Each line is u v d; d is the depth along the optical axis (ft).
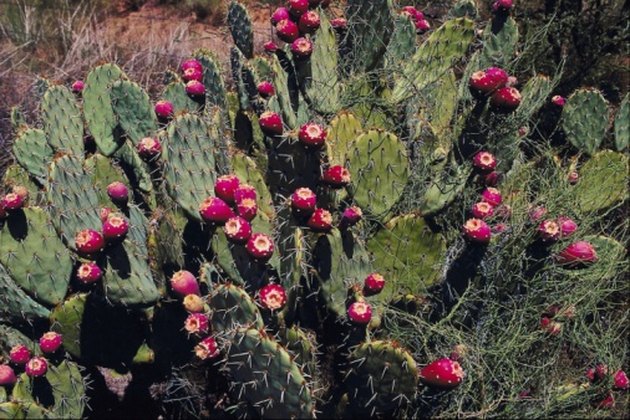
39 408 5.50
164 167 6.02
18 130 8.36
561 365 6.49
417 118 7.11
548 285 6.09
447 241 6.44
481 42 8.06
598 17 10.28
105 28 15.28
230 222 5.19
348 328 5.50
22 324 6.31
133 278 5.74
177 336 6.02
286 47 7.13
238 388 5.30
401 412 5.54
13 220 5.88
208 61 8.13
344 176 5.59
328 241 5.43
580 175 7.69
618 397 6.41
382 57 7.51
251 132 7.92
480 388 5.73
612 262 6.29
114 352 6.15
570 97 7.99
